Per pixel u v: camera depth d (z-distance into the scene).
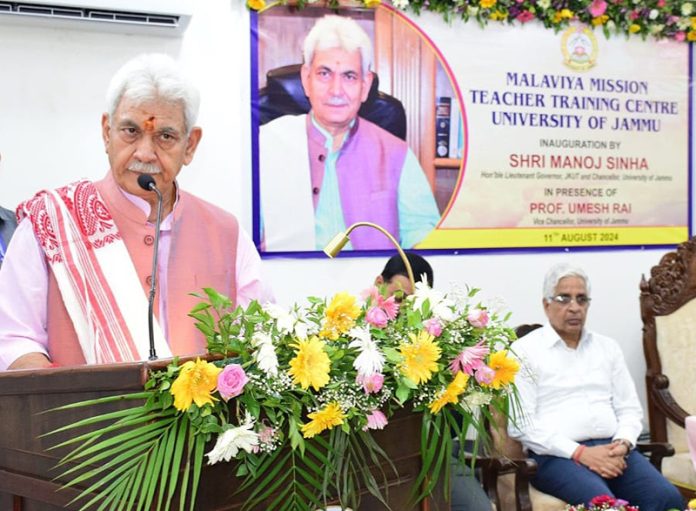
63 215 1.91
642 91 4.29
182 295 1.99
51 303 1.89
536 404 3.50
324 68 3.66
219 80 3.51
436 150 3.87
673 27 4.29
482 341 1.57
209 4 3.48
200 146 3.50
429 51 3.83
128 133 1.87
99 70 3.33
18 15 3.06
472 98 3.93
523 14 3.96
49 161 3.28
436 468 1.54
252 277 2.16
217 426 1.27
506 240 4.04
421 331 1.49
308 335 1.43
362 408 1.40
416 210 3.85
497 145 4.00
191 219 2.07
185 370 1.25
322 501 1.42
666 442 3.80
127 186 1.90
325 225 3.70
